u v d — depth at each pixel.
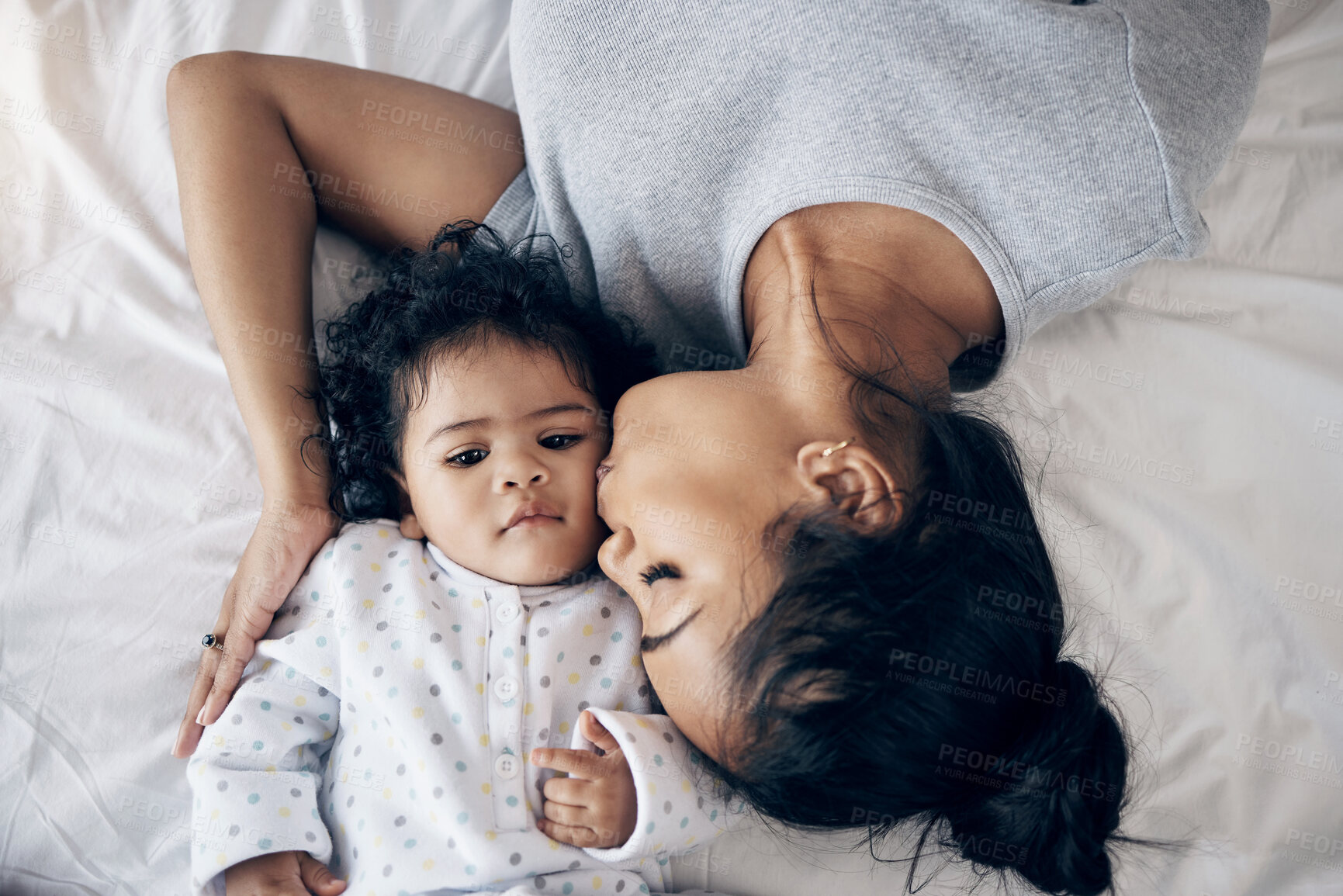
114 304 1.19
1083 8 0.93
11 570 1.07
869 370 0.88
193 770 0.96
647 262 1.07
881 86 0.92
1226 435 1.20
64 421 1.13
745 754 0.81
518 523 0.97
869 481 0.80
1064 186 0.92
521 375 1.00
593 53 0.97
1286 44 1.33
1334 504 1.17
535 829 0.94
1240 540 1.16
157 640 1.08
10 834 1.01
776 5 0.93
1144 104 0.90
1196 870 1.07
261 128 1.11
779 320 0.94
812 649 0.77
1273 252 1.29
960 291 0.97
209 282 1.08
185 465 1.14
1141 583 1.16
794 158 0.94
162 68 1.27
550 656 0.99
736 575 0.79
